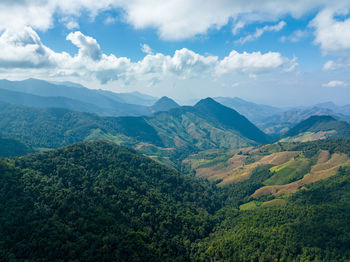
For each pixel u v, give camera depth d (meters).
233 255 151.88
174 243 161.50
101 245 127.12
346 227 157.12
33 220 131.00
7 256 105.94
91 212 150.38
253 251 150.75
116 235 138.12
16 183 154.75
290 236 157.50
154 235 160.75
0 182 149.12
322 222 165.12
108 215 154.62
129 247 132.12
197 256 156.88
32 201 144.12
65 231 126.19
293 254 145.12
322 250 142.50
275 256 144.38
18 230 121.75
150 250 140.62
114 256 124.06
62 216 140.12
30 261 105.75
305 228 162.25
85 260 114.94
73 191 165.50
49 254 111.44
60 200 147.75
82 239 124.88
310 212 178.75
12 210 132.25
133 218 166.50
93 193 173.38
